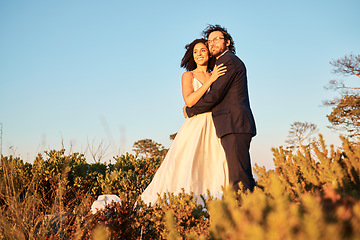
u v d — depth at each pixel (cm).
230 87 369
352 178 168
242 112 359
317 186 176
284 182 187
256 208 80
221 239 95
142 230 302
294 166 205
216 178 387
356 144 188
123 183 605
